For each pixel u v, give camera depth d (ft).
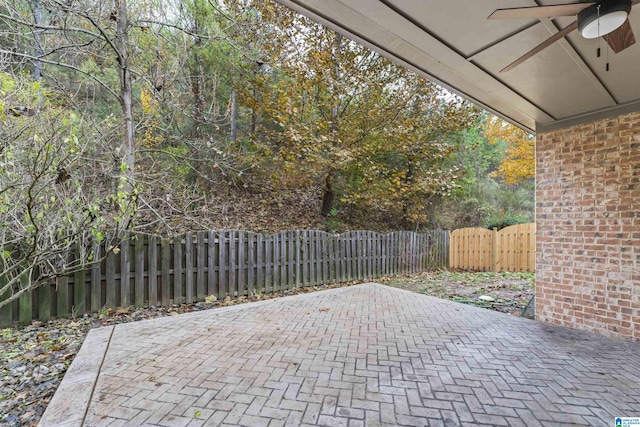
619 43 7.37
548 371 9.58
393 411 7.60
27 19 15.49
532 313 15.85
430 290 22.31
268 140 28.48
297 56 24.73
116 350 11.02
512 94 11.65
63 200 11.77
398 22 7.94
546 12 6.70
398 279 26.25
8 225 10.82
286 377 9.22
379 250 26.61
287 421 7.23
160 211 18.56
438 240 31.65
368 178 29.81
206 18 21.70
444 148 30.55
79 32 17.26
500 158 46.29
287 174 28.04
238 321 14.29
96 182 15.35
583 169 13.20
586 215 13.08
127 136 17.54
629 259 11.87
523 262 30.01
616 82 10.41
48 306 14.07
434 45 8.87
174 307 16.74
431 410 7.64
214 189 29.19
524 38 8.36
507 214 40.32
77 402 7.87
